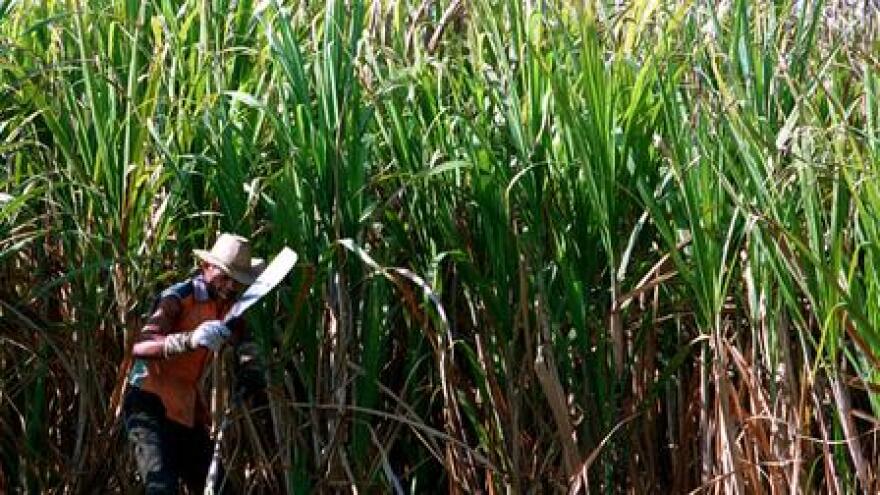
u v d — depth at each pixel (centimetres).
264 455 983
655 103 991
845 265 946
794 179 957
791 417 936
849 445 919
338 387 978
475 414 980
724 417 930
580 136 943
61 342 1006
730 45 989
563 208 974
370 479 979
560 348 968
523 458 973
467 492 987
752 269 938
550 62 984
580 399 970
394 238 990
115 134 1002
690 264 971
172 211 1003
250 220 993
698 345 995
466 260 966
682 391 986
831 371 930
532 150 973
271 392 980
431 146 1002
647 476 973
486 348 977
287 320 1002
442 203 980
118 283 1006
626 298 952
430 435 975
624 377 975
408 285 996
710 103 980
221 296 972
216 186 989
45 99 1009
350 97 983
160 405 976
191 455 990
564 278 959
